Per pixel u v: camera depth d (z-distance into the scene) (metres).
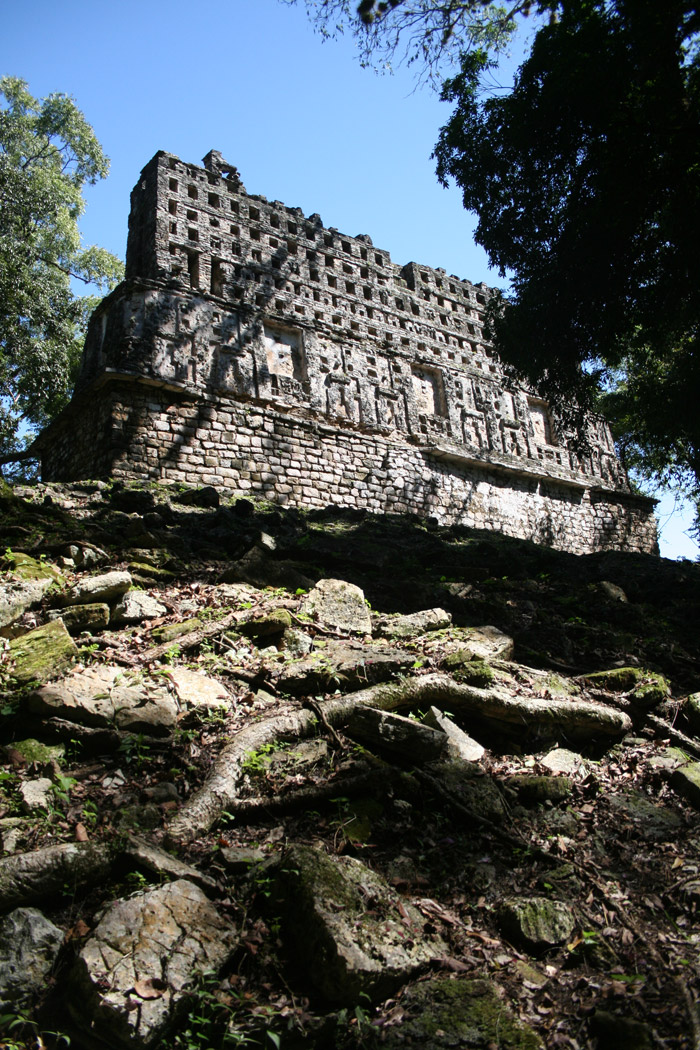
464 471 20.30
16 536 8.34
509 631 8.28
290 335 18.11
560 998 3.72
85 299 22.62
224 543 9.87
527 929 4.02
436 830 4.72
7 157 20.14
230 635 6.71
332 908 3.71
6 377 19.42
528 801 5.22
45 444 17.31
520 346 13.95
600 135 12.45
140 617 6.94
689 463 21.58
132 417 14.61
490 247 14.12
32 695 5.12
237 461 15.75
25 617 6.52
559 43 12.40
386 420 19.09
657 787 5.77
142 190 17.52
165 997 3.31
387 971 3.52
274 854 4.21
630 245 12.77
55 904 3.82
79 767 4.86
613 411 23.47
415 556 11.21
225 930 3.71
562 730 6.09
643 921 4.29
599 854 4.83
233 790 4.62
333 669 6.06
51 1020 3.36
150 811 4.48
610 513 23.58
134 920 3.59
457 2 13.95
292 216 19.19
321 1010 3.44
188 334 16.02
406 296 20.94
